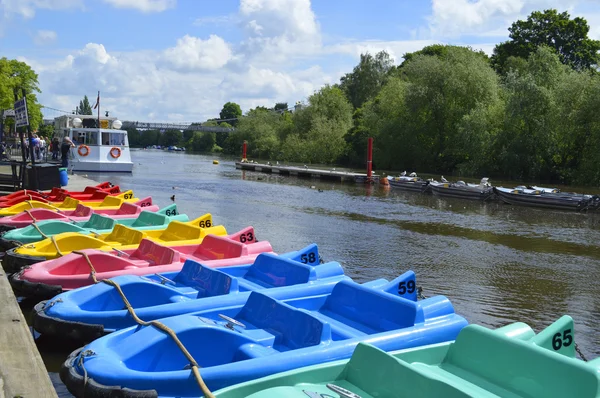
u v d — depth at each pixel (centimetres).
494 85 4678
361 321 596
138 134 14338
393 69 8819
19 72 4969
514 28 6644
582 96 3928
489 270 1173
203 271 697
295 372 416
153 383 418
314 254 824
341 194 2788
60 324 558
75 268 742
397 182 3170
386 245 1413
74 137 3206
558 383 407
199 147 11200
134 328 501
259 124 8006
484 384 447
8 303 599
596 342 741
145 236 927
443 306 575
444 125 4925
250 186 3033
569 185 3900
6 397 380
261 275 757
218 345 491
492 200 2714
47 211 1145
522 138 4116
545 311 878
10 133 4369
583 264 1273
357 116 6956
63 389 516
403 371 402
